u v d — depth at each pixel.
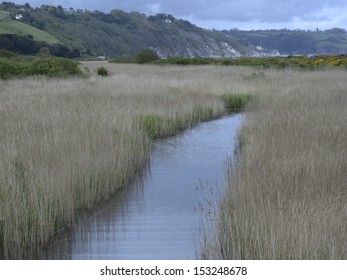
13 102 20.67
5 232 10.35
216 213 11.70
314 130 16.12
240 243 9.70
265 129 17.11
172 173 16.02
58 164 12.86
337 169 12.46
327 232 8.97
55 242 11.15
